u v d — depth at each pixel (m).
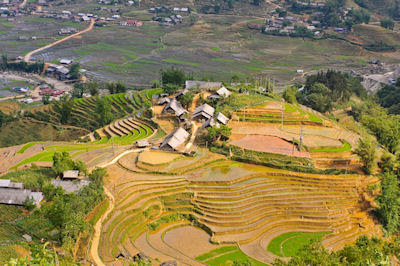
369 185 101.12
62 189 83.19
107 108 170.00
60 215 72.25
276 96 165.62
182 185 97.31
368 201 99.31
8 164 110.38
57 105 186.62
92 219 80.12
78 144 132.25
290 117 132.88
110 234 79.25
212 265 76.19
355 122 178.38
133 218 86.06
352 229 92.94
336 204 96.56
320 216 92.38
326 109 187.75
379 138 129.88
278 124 129.75
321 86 198.25
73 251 70.50
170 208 92.00
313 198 96.31
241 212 90.38
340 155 109.69
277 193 97.06
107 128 153.50
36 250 45.62
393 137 126.81
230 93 157.75
